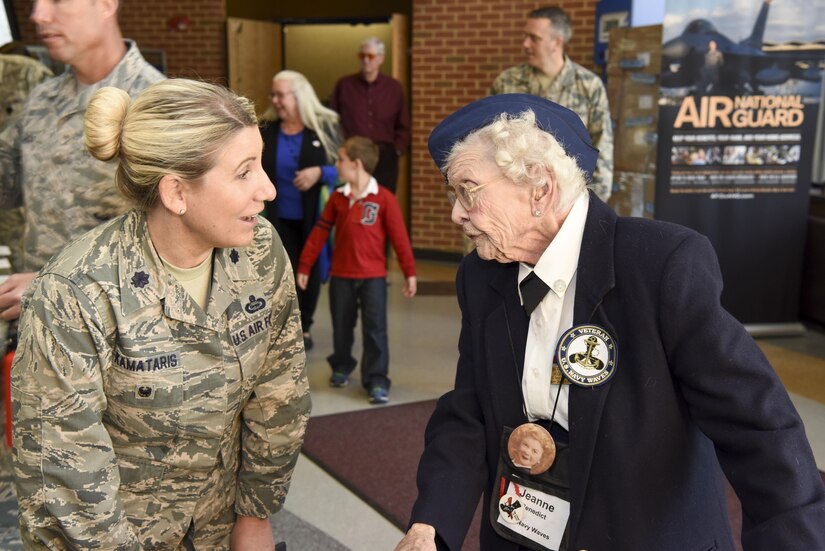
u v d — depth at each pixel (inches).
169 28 338.6
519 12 284.2
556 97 168.6
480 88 294.8
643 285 48.3
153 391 51.4
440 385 173.2
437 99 300.8
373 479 128.7
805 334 206.2
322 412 157.2
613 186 212.1
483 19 289.3
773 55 189.6
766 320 204.4
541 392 51.9
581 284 50.1
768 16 187.5
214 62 338.6
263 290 55.2
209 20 335.0
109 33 74.0
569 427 49.9
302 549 108.3
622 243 50.0
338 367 170.6
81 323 48.3
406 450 139.7
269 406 59.7
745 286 201.8
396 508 119.3
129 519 55.6
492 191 49.3
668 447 48.4
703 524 49.8
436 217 306.8
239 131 48.6
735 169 194.9
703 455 50.5
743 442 44.6
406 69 315.6
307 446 141.3
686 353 46.8
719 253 198.8
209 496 58.7
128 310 49.6
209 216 49.2
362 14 369.1
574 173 49.3
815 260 208.2
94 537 50.4
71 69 77.3
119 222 51.2
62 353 48.1
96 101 49.2
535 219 50.1
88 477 49.5
